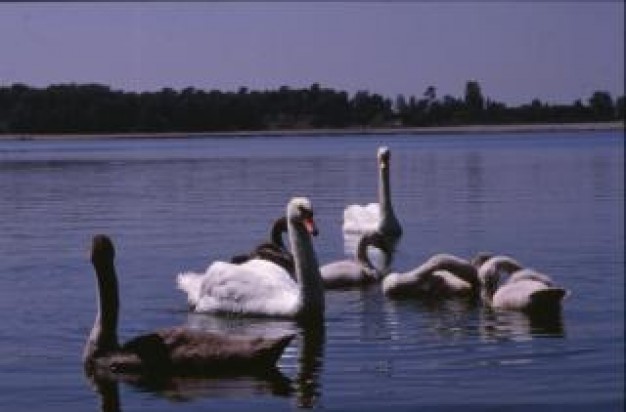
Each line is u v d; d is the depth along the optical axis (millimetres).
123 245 20938
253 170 51875
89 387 11586
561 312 17438
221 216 28141
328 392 11797
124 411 10773
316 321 16797
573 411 11109
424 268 19422
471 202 41500
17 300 13352
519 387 12117
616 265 23188
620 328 15719
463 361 13641
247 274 17375
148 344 12570
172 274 19469
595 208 38500
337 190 43312
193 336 12719
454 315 17359
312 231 16859
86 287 16094
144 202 26484
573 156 89688
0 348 12805
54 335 13469
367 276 21094
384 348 14500
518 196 44719
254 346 12633
